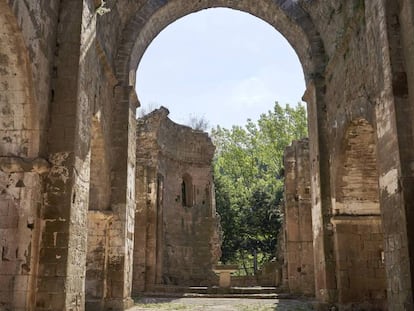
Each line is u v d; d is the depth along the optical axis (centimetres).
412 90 1129
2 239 1099
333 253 1755
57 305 1109
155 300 2230
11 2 969
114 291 1731
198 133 3328
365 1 1384
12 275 1088
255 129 5009
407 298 1078
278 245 3209
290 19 2036
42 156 1158
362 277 1694
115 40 1884
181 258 3078
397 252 1134
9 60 1059
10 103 1104
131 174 1912
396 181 1139
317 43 1988
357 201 1742
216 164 4678
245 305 2023
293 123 4675
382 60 1229
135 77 2030
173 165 3186
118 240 1766
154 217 2716
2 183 1120
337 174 1745
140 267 2611
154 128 2805
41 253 1132
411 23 1122
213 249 3178
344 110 1664
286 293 2556
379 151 1257
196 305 2008
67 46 1250
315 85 1933
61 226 1148
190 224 3186
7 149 1120
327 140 1877
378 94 1270
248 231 4219
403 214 1098
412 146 1125
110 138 1830
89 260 1731
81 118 1261
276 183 4456
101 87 1666
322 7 1884
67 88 1225
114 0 1767
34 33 1104
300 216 2620
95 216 1723
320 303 1738
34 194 1123
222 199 4262
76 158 1210
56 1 1257
